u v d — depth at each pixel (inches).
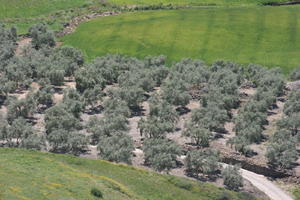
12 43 6038.4
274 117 4532.5
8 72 5059.1
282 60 5797.2
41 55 5629.9
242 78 5206.7
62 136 3730.3
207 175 3508.9
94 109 4694.9
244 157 3791.8
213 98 4608.8
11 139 3882.9
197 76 5083.7
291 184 3580.2
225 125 4384.8
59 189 2349.9
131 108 4719.5
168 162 3459.6
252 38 6259.8
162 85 5113.2
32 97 4483.3
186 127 4138.8
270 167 3686.0
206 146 3922.2
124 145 3673.7
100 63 5472.4
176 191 2881.4
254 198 3051.2
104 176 2760.8
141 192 2731.3
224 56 5920.3
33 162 2736.2
